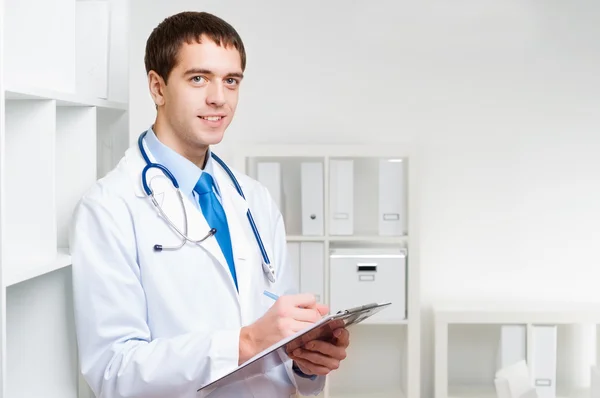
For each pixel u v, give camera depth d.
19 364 1.56
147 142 1.53
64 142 1.58
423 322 3.43
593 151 3.39
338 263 3.13
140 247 1.42
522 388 2.71
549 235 3.41
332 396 3.22
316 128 3.40
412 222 3.12
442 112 3.39
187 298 1.43
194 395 1.35
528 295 3.41
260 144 3.34
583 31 3.37
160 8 3.38
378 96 3.39
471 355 3.41
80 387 1.68
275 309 1.33
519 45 3.38
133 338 1.38
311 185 3.17
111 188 1.44
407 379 3.12
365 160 3.44
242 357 1.33
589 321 3.08
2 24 1.17
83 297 1.38
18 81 1.48
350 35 3.38
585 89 3.38
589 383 3.38
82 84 1.71
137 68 3.39
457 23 3.38
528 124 3.39
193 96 1.42
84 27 1.71
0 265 1.17
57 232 1.59
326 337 1.39
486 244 3.41
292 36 3.38
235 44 1.44
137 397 1.34
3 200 1.17
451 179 3.40
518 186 3.40
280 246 1.74
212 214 1.53
